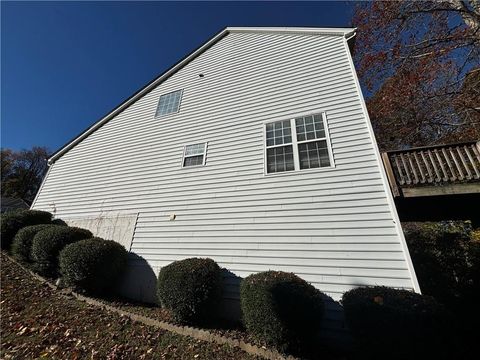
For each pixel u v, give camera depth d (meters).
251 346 3.82
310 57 7.50
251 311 4.04
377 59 11.77
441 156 5.30
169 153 8.23
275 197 5.88
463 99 9.70
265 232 5.60
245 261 5.49
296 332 3.64
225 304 5.25
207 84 9.00
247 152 6.83
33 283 6.59
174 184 7.49
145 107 10.13
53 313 5.02
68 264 6.11
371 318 3.22
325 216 5.20
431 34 10.09
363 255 4.59
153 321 4.82
